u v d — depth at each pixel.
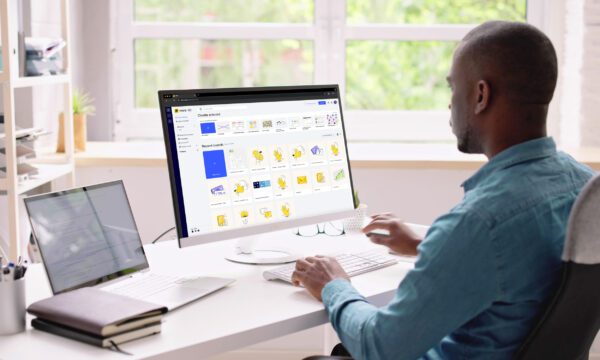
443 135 3.40
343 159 2.11
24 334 1.44
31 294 1.67
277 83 3.39
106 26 3.23
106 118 3.30
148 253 2.04
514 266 1.31
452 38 3.35
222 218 1.87
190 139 1.84
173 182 1.80
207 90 1.87
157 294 1.65
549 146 1.43
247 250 2.01
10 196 2.21
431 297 1.32
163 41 3.36
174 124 1.82
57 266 1.59
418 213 3.00
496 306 1.36
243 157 1.92
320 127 2.07
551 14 3.29
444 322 1.32
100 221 1.73
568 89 3.29
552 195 1.37
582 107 3.21
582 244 1.29
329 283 1.59
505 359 1.38
